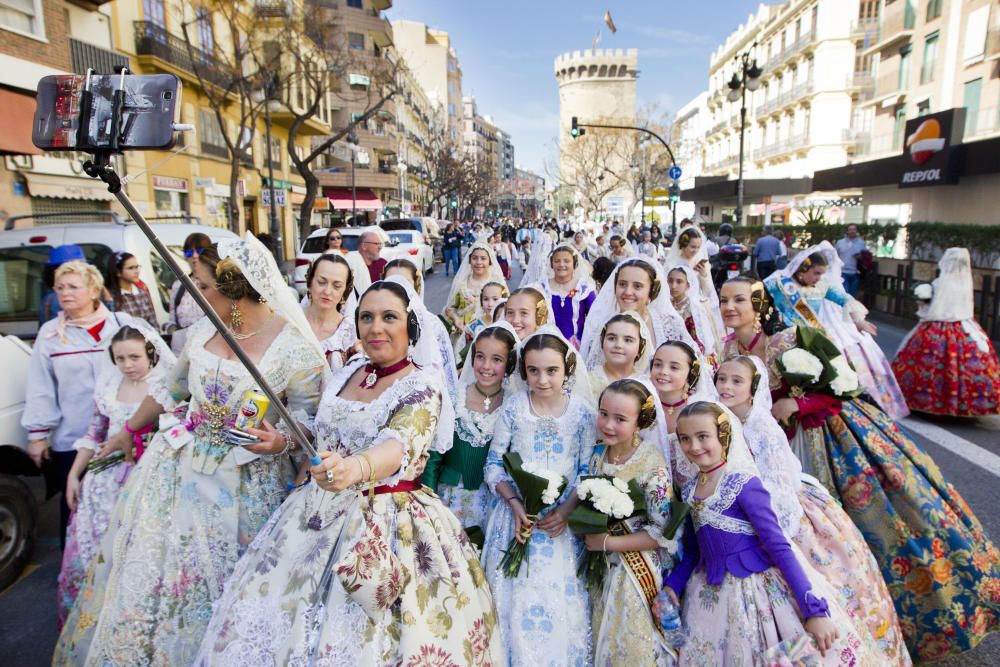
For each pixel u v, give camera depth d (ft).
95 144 5.90
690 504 8.85
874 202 73.31
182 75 66.23
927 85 82.74
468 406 10.71
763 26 156.76
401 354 8.01
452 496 10.50
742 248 37.45
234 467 8.93
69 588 10.77
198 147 73.10
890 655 9.26
